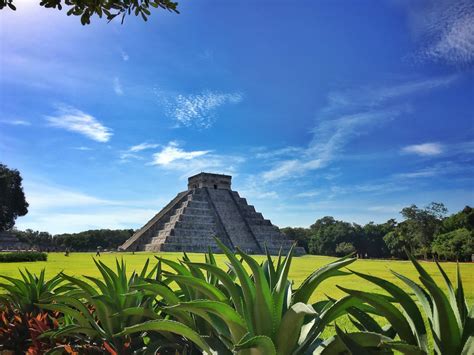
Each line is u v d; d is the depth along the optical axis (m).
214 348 3.18
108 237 122.50
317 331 2.90
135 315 4.36
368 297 2.65
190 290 4.27
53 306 4.42
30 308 5.78
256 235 86.69
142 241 86.94
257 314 2.91
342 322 7.75
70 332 4.30
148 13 5.63
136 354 3.98
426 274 2.46
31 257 39.66
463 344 2.35
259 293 2.84
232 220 89.19
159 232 82.81
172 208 91.25
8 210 91.88
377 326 3.12
